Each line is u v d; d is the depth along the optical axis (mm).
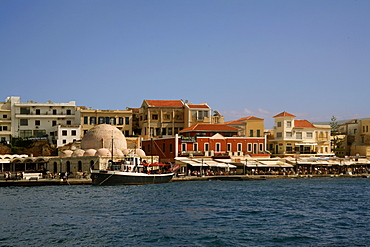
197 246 39344
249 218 51781
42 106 140625
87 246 39562
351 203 64500
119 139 120688
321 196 72938
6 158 117500
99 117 140875
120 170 97312
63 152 119375
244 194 75250
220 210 57219
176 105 146750
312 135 147375
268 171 126062
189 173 114375
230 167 119000
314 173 129250
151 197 70500
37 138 135250
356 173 132500
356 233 44469
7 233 44062
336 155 152250
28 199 68562
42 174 108250
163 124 143500
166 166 123875
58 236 42812
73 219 50812
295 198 69938
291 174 124188
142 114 147125
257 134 145875
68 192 78625
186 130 131750
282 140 142375
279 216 53156
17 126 138125
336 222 49719
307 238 42344
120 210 57031
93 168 105625
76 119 142375
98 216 52656
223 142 129875
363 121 155875
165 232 44375
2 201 66375
